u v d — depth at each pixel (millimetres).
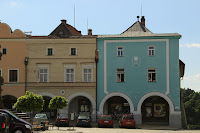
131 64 47750
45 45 48812
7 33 49156
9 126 25375
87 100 49500
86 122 41625
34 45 48906
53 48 48719
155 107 50344
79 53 48375
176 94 46719
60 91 48156
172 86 46906
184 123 49688
